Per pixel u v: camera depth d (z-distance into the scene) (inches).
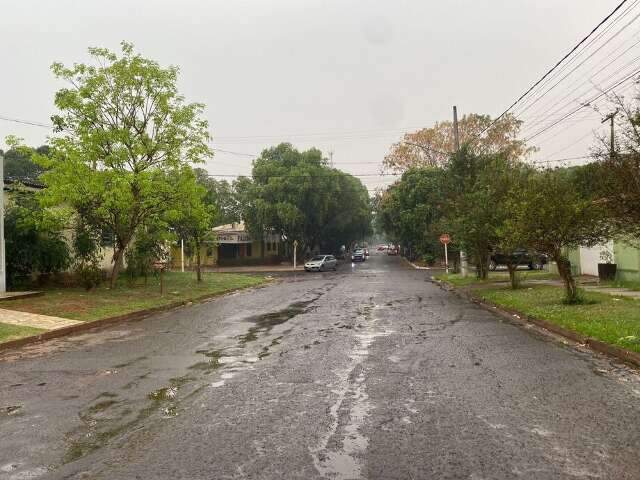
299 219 2226.9
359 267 2201.0
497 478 175.2
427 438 211.9
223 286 1102.4
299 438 213.9
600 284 819.4
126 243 928.9
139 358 393.1
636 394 272.5
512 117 2068.2
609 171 376.5
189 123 909.8
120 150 856.9
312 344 430.3
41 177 821.9
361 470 182.5
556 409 248.2
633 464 185.0
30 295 761.0
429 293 921.5
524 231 589.3
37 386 314.0
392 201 2233.0
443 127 2268.7
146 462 194.1
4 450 208.7
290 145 2385.6
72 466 192.1
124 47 888.3
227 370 343.9
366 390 285.6
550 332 480.1
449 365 345.4
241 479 177.2
